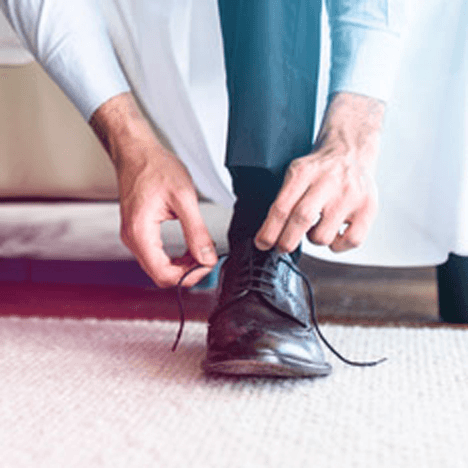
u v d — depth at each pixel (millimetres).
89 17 979
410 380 862
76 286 1629
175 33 1056
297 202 785
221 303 882
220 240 1390
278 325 852
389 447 652
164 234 1355
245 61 809
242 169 872
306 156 808
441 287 1298
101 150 1450
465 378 871
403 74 1107
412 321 1317
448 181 1129
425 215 1161
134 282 1629
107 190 1459
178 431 688
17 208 1457
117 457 627
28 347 1013
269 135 810
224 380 855
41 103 1449
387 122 1128
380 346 1041
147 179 881
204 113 1098
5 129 1455
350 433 686
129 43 1130
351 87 861
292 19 817
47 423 710
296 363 827
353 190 792
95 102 955
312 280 1841
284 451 641
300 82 829
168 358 957
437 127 1121
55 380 853
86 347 1016
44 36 963
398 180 1151
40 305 1415
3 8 997
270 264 884
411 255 1193
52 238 1460
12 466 610
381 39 868
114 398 788
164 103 1142
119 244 1458
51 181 1461
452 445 657
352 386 837
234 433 684
